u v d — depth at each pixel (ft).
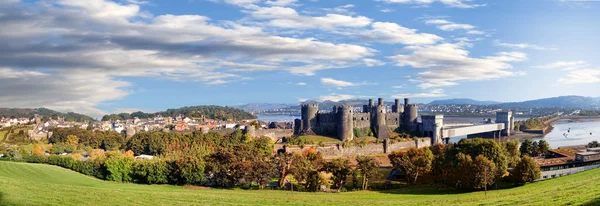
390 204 269.23
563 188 286.25
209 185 386.11
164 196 270.46
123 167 401.29
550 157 527.40
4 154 647.15
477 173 338.95
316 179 361.51
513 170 373.61
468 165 345.92
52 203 219.00
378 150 626.64
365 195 331.16
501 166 367.66
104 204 228.84
